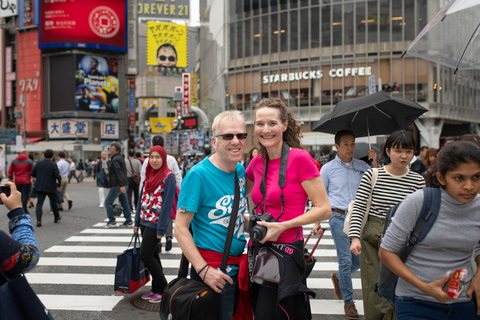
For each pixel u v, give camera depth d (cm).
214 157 250
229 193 246
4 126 5488
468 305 208
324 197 238
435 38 381
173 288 234
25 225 208
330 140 2741
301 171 238
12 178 1081
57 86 5022
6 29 5444
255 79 3606
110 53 5144
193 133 2344
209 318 227
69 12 4884
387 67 3228
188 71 9544
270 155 251
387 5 3209
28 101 5188
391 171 330
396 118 459
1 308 176
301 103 3422
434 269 208
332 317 407
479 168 184
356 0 3262
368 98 437
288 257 235
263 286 235
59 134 4994
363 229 338
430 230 204
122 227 938
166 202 416
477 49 362
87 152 4553
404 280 217
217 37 4188
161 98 8938
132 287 422
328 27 3344
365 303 337
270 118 242
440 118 3291
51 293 481
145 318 400
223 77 3838
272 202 244
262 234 221
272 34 3541
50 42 4884
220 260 241
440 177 200
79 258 656
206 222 242
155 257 457
